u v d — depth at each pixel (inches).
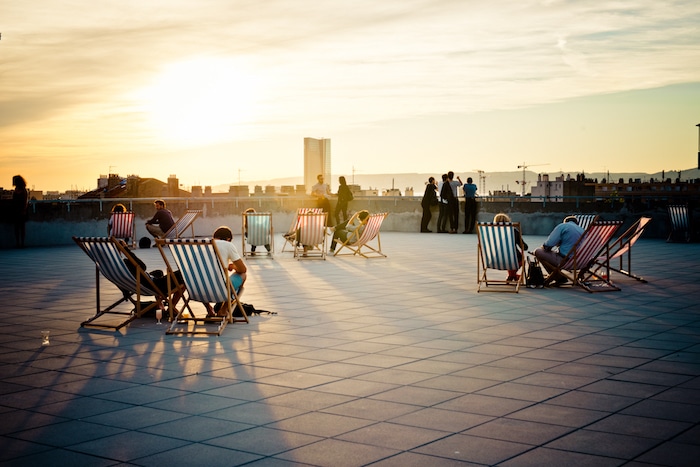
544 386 228.1
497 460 166.1
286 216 1052.5
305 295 426.6
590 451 171.3
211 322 343.6
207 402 214.5
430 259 638.5
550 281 455.8
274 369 253.3
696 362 257.8
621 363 257.0
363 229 674.8
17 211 794.2
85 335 315.6
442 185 976.9
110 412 205.8
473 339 300.0
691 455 168.4
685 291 432.5
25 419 200.1
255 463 165.6
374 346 288.4
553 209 939.3
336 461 166.4
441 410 204.4
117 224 756.0
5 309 384.5
